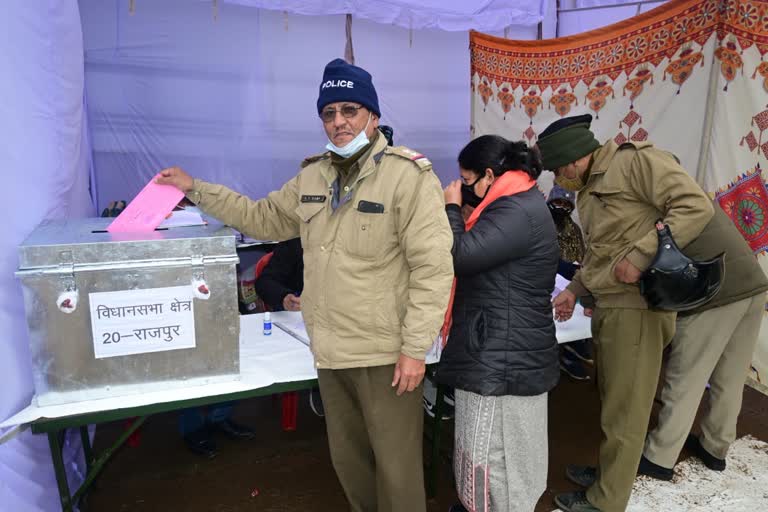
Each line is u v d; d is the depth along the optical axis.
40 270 1.45
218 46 3.79
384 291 1.53
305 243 1.65
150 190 1.68
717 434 2.43
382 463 1.63
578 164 2.02
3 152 1.58
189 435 2.63
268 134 4.04
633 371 1.93
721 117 2.96
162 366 1.64
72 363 1.54
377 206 1.48
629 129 3.49
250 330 2.30
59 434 1.89
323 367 1.59
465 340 1.64
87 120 3.55
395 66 4.33
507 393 1.60
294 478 2.43
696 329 2.23
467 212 1.85
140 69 3.67
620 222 1.96
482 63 4.27
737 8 2.83
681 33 3.13
